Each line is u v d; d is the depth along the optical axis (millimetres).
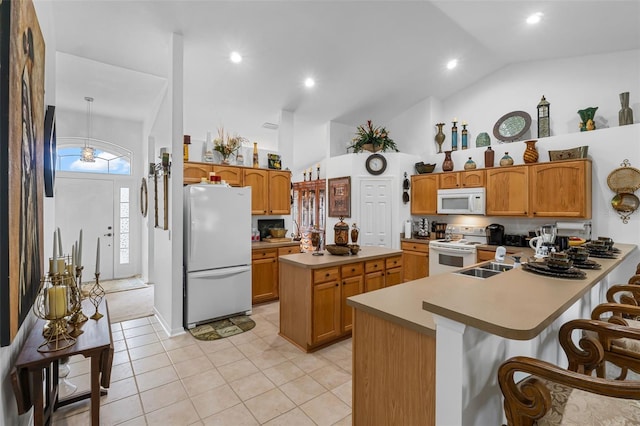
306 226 7277
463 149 5020
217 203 3596
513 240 4289
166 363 2635
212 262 3561
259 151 4820
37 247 1563
